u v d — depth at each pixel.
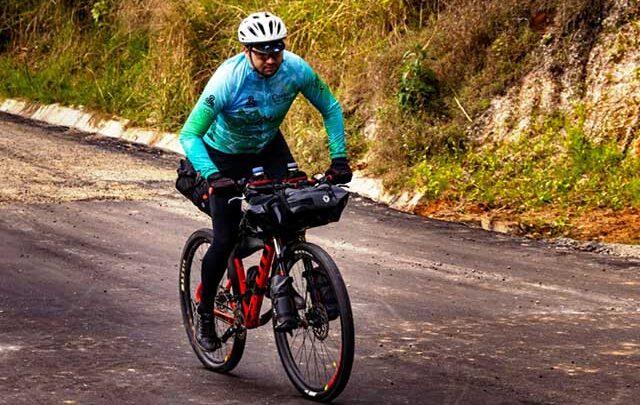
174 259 9.84
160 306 8.22
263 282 6.21
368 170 13.78
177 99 17.78
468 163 13.03
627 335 7.44
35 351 6.96
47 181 13.59
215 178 6.02
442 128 13.56
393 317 7.92
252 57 6.08
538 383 6.33
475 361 6.79
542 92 13.34
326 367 5.96
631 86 12.76
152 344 7.21
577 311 8.12
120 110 18.84
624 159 12.29
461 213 12.10
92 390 6.18
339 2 16.62
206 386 6.32
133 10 20.45
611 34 13.23
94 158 15.58
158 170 14.77
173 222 11.52
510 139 13.16
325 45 16.52
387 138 13.79
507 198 12.26
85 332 7.46
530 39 13.85
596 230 11.02
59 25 22.12
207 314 6.62
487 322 7.78
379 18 15.98
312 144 14.52
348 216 12.15
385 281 9.11
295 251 6.04
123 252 10.07
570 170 12.35
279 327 5.91
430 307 8.23
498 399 6.03
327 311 5.79
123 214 11.87
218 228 6.39
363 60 15.58
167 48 18.27
